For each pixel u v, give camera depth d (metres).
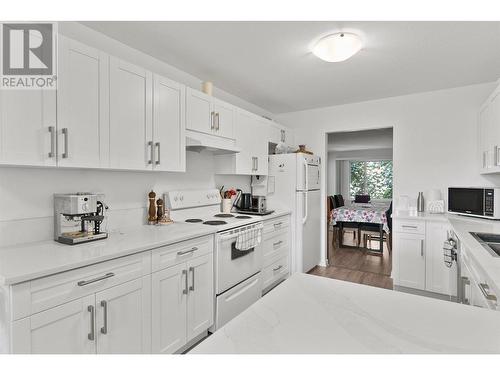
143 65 2.45
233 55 2.49
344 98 3.74
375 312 0.77
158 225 2.37
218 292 2.28
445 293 2.90
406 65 2.69
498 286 1.07
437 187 3.44
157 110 2.15
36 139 1.46
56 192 1.84
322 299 0.85
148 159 2.08
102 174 2.12
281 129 4.06
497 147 2.46
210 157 3.21
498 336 0.65
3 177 1.61
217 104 2.80
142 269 1.67
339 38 2.12
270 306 0.81
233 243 2.46
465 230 2.17
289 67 2.75
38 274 1.19
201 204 2.96
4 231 1.61
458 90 3.32
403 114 3.62
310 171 3.83
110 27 2.05
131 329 1.61
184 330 1.97
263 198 3.40
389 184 8.89
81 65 1.66
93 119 1.72
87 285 1.39
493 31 2.07
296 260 3.63
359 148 8.14
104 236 1.83
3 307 1.15
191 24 2.02
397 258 3.19
